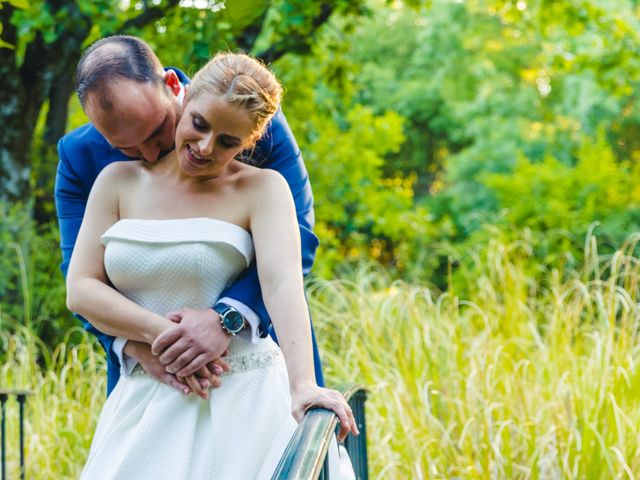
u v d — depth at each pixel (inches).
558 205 489.1
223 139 85.3
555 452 160.9
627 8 530.9
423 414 179.9
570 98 709.9
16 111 306.2
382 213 505.4
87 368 268.5
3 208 300.0
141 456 89.3
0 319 272.8
